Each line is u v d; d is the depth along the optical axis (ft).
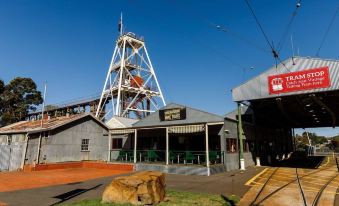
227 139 77.71
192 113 80.28
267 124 124.36
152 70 151.23
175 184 50.85
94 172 74.90
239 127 82.74
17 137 94.94
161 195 35.58
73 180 58.90
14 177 64.03
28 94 219.41
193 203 33.83
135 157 80.59
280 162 112.16
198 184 50.52
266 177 59.82
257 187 46.52
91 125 100.78
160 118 88.74
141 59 150.00
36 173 72.54
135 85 142.61
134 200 33.01
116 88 137.39
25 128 101.09
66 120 94.17
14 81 210.38
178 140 86.43
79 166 89.35
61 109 179.93
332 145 299.38
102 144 103.50
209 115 76.74
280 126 148.36
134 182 33.47
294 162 111.75
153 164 74.59
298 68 74.13
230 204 33.50
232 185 48.88
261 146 110.32
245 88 83.15
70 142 92.89
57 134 89.25
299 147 271.69
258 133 107.55
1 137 104.53
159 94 149.07
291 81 74.79
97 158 100.48
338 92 71.00
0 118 205.36
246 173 67.87
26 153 88.43
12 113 203.62
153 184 34.32
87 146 98.07
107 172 74.79
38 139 88.22
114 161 87.81
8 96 206.28
